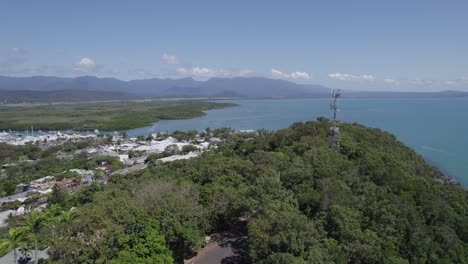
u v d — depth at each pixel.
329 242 37.97
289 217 37.94
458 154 142.75
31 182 116.75
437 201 51.97
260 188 45.88
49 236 43.69
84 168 139.50
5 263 46.62
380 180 56.09
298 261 32.56
